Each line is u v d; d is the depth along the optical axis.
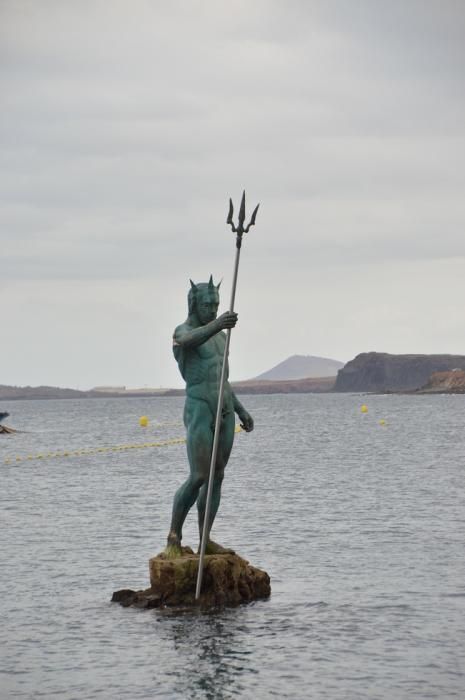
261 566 37.72
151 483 71.69
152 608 31.12
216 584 31.58
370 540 43.06
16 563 39.19
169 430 172.38
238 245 30.00
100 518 51.50
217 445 30.47
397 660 26.39
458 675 25.25
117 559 39.72
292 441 127.25
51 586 35.03
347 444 118.00
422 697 23.81
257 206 30.06
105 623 29.95
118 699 24.05
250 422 32.31
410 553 39.91
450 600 32.19
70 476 79.62
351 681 24.94
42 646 28.06
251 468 83.25
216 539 43.84
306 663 26.23
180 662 26.42
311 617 30.16
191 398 31.00
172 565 31.33
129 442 135.00
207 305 30.83
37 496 63.81
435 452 99.12
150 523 49.31
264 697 23.98
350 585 34.31
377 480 69.38
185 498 31.50
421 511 51.50
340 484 67.12
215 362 31.12
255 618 30.06
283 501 57.41
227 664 26.23
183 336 30.45
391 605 31.58
